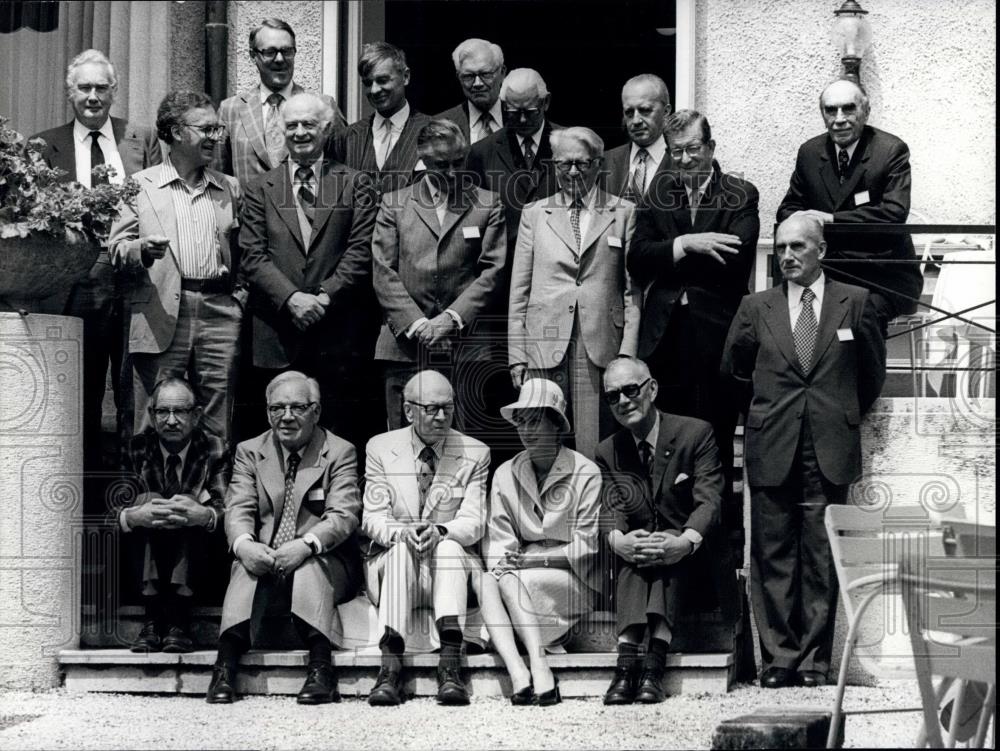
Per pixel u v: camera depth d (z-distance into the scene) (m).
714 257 8.19
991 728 7.11
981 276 8.49
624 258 8.29
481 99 8.80
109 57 9.59
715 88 9.25
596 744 6.95
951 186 9.17
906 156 8.43
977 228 8.20
